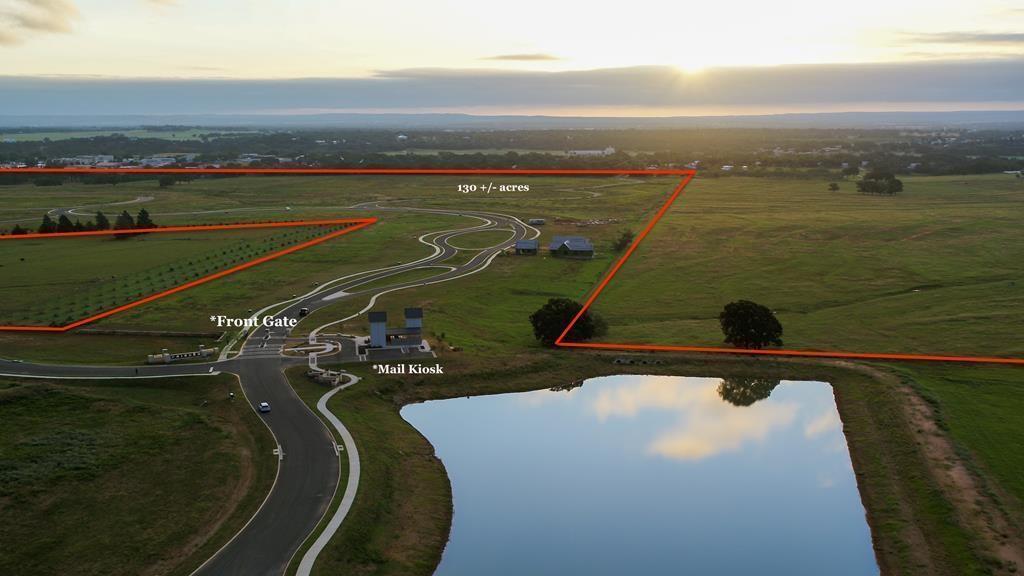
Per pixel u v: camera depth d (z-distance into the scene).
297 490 67.19
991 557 58.38
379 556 59.88
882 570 60.34
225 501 65.56
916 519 65.75
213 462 72.38
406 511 67.44
